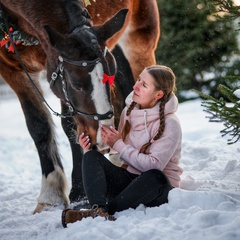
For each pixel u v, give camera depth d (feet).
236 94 13.79
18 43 16.58
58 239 12.17
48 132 17.46
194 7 35.58
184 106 37.37
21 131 42.98
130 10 19.33
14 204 17.92
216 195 12.78
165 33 36.27
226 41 37.04
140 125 13.57
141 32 20.25
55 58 14.67
